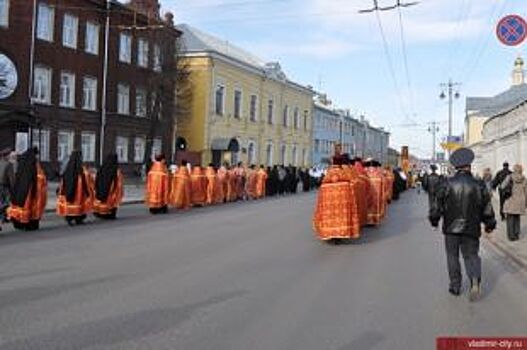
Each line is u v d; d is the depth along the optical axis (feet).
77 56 138.10
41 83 129.29
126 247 46.57
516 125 105.81
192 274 36.11
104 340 22.88
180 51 165.48
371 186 66.54
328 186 51.78
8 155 59.00
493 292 34.78
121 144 152.15
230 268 38.55
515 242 55.77
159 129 160.15
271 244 50.70
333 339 23.99
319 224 52.08
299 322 26.27
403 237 58.75
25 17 123.03
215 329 24.79
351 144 336.08
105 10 145.48
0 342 22.35
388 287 34.37
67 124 135.74
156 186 78.43
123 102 152.66
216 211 85.71
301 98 257.14
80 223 62.85
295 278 36.01
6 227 58.49
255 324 25.72
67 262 39.22
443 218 33.01
